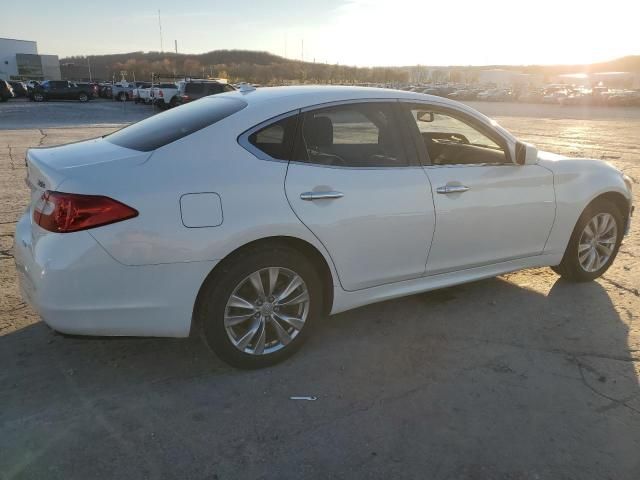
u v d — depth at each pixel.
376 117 3.47
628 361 3.39
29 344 3.45
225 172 2.89
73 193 2.61
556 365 3.33
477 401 2.95
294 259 3.12
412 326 3.83
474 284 4.62
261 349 3.18
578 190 4.27
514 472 2.42
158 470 2.39
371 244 3.35
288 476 2.38
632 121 29.08
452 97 70.12
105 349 3.42
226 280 2.94
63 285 2.62
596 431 2.71
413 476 2.39
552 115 34.88
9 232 5.77
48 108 33.09
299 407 2.87
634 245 5.73
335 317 3.96
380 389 3.05
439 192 3.56
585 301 4.29
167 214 2.72
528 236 4.11
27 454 2.46
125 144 3.12
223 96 3.59
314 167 3.15
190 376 3.15
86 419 2.73
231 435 2.64
